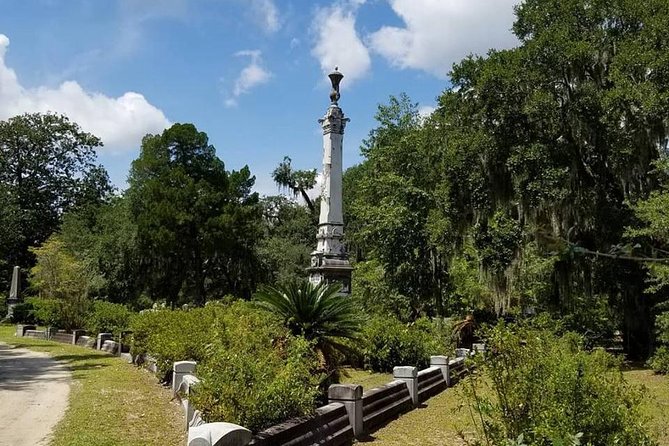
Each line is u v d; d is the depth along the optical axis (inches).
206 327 512.1
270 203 2181.3
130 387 493.0
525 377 218.5
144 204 1663.4
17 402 422.6
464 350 666.2
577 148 815.7
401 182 1184.2
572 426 194.9
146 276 1601.9
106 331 896.9
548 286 840.3
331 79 828.6
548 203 771.4
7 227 1338.6
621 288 821.9
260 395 260.5
